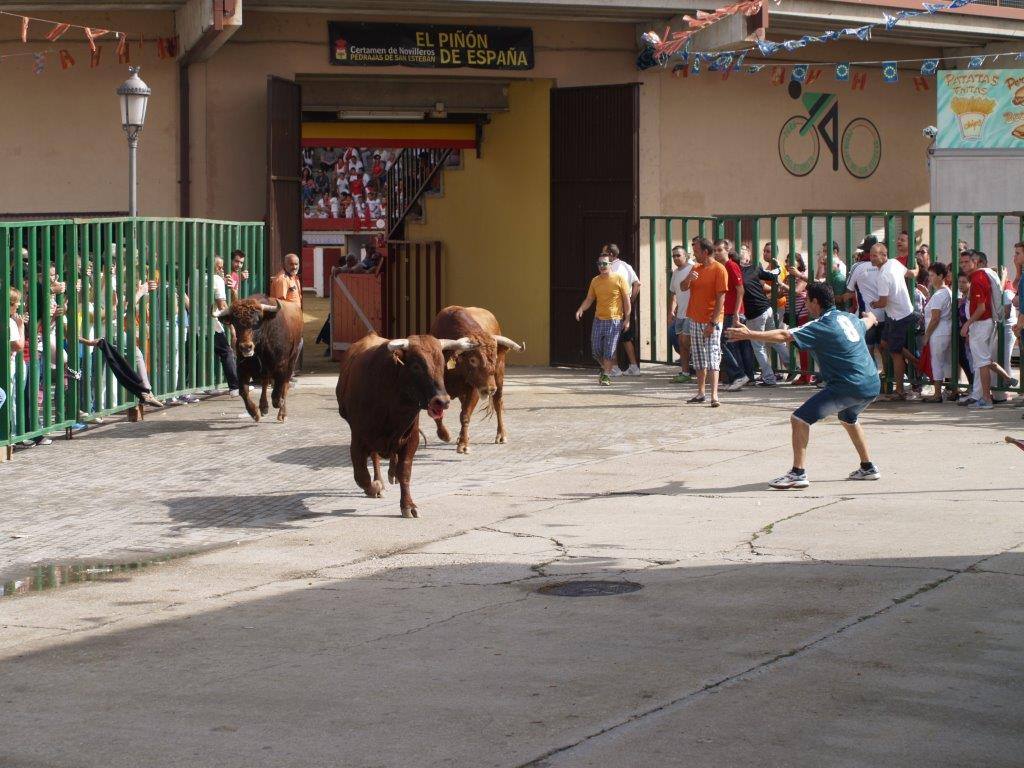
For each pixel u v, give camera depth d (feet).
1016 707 20.22
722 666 22.44
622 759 18.30
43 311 48.06
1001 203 74.69
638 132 73.26
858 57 84.28
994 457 43.34
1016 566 28.81
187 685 22.06
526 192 82.48
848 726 19.45
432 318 92.89
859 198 85.46
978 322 54.65
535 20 75.61
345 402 37.83
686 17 66.59
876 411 55.36
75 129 70.74
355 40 72.49
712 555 30.96
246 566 31.04
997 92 74.43
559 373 73.26
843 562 29.76
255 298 52.49
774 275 65.10
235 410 57.06
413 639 24.61
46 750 19.08
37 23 69.92
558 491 39.63
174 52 70.23
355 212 132.67
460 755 18.61
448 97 81.05
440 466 44.04
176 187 71.46
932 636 23.82
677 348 68.69
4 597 28.50
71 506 38.19
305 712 20.56
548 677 22.09
